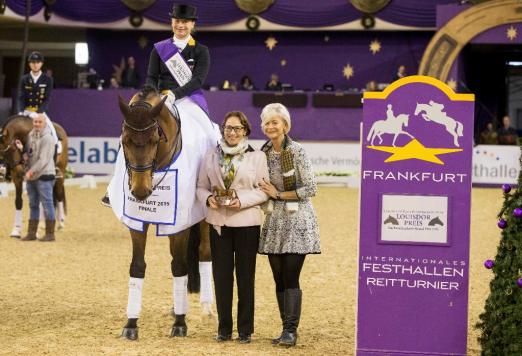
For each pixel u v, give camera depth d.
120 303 9.32
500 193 24.25
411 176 6.82
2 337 7.61
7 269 11.41
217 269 7.53
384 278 6.88
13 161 13.80
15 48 32.97
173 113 7.76
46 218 14.14
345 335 7.95
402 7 29.53
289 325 7.43
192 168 7.67
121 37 32.16
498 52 30.89
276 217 7.46
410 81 6.79
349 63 31.50
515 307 6.24
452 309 6.81
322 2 30.05
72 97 28.33
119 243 14.16
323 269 11.70
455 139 6.76
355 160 27.39
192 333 7.93
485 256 13.23
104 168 28.23
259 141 27.88
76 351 7.09
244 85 29.64
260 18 30.44
